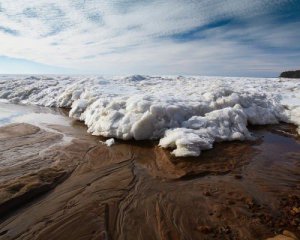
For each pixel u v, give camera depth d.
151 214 3.88
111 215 3.86
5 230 3.54
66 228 3.57
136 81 22.09
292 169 5.58
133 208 4.05
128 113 8.50
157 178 5.16
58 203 4.20
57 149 6.90
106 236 3.39
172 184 4.89
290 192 4.52
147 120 7.86
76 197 4.39
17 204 4.13
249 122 9.95
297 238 3.21
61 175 5.19
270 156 6.39
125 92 13.77
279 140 7.83
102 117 9.04
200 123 8.06
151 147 7.15
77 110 11.89
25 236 3.42
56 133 8.68
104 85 16.80
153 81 22.11
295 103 12.12
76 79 27.17
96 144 7.44
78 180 5.04
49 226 3.61
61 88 19.12
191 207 4.05
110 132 8.12
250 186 4.77
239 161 6.04
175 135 7.02
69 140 7.83
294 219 3.63
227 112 8.53
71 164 5.85
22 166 5.67
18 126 9.61
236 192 4.52
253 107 10.46
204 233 3.39
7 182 4.80
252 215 3.79
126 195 4.46
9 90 21.19
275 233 3.35
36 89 20.03
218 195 4.43
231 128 8.11
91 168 5.65
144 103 8.73
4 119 11.10
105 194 4.49
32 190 4.46
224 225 3.55
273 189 4.64
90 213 3.91
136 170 5.57
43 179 4.93
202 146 6.77
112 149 6.98
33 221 3.73
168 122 8.21
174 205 4.12
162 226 3.58
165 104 8.67
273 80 29.23
